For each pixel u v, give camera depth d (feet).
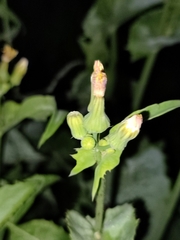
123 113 0.66
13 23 0.57
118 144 0.29
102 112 0.29
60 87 0.72
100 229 0.34
